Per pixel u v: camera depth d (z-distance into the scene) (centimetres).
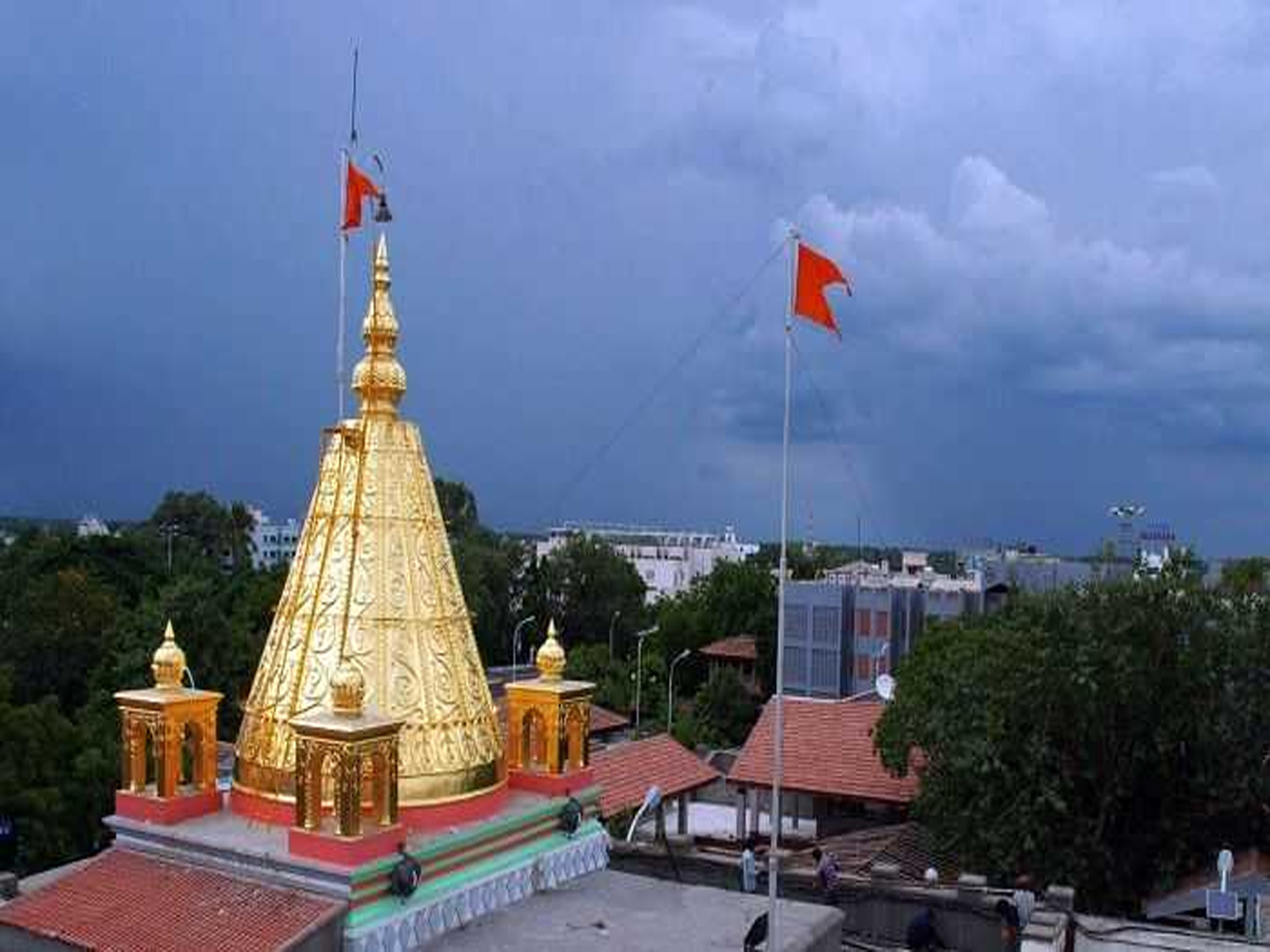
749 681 9081
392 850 1778
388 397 2095
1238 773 3725
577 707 2267
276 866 1744
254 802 1923
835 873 2973
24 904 1797
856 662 8500
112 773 4309
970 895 2780
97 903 1773
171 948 1638
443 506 11594
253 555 14425
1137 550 7612
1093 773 3766
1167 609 3756
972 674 3881
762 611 9331
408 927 1769
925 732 3916
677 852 3181
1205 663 3706
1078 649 3706
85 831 4234
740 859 3108
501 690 7650
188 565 9450
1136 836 3856
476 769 1995
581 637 10600
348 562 1984
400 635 1958
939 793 3856
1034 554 12469
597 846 2259
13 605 6631
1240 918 3195
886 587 8575
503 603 10388
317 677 1920
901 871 3444
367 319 2092
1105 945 2797
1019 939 2633
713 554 17362
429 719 1945
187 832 1859
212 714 2009
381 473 2038
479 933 1872
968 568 11456
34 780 4144
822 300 2114
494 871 1992
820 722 4762
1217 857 3772
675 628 9869
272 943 1609
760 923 1897
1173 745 3712
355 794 1722
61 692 6281
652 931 1941
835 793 4397
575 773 2245
